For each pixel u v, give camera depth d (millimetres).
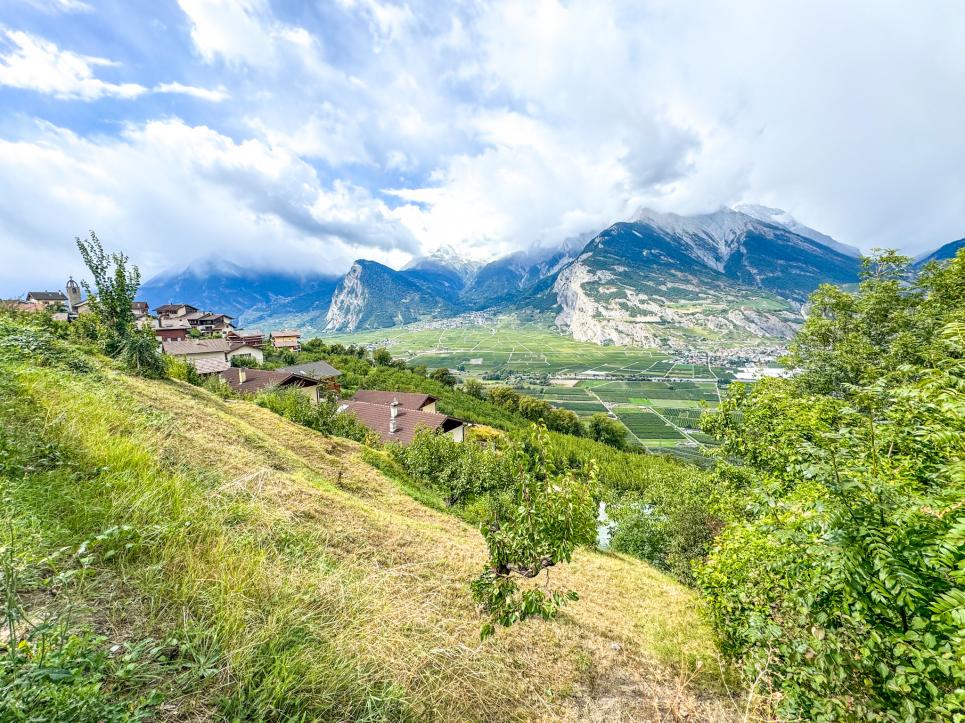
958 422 3980
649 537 19141
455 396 74812
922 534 3203
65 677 2135
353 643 3984
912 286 17500
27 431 5301
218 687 2998
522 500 5105
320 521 8109
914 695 3096
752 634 5023
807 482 5504
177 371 18719
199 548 4453
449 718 4000
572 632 7082
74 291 66000
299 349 84938
